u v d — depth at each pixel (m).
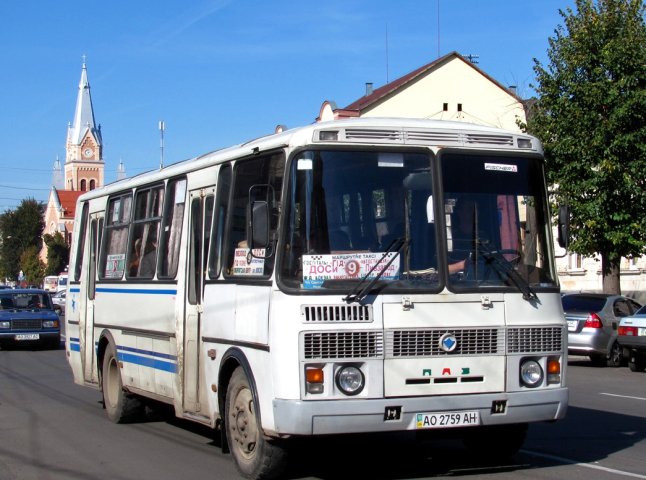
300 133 7.76
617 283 24.83
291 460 9.41
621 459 9.27
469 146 8.15
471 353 7.77
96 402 14.74
